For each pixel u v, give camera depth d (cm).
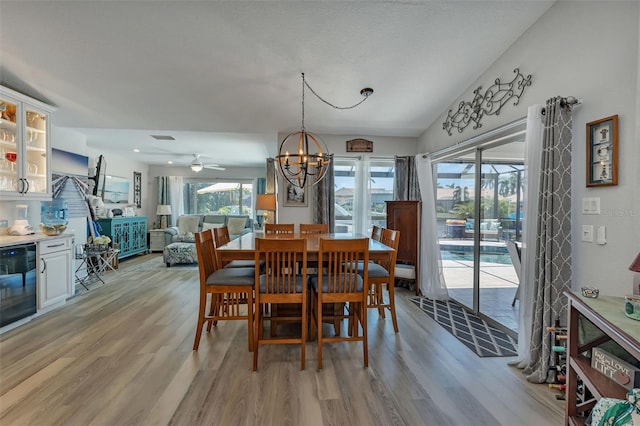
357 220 470
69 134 435
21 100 309
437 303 375
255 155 668
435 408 177
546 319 203
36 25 237
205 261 258
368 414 171
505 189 288
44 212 387
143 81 310
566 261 199
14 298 281
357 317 264
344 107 373
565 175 199
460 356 239
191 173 823
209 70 296
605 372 141
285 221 464
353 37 256
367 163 466
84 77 302
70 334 271
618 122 176
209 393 188
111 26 240
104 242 466
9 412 169
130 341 259
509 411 176
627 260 172
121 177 684
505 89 273
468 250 349
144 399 181
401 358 236
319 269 227
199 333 244
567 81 209
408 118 406
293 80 315
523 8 227
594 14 190
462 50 272
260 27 245
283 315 291
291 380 204
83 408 173
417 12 232
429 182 409
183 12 229
